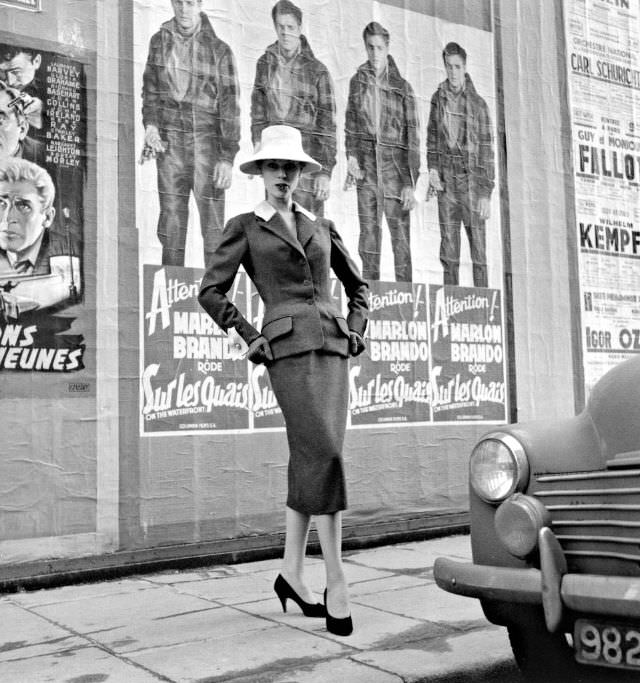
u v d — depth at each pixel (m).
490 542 3.09
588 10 7.80
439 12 6.77
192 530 5.30
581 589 2.65
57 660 3.36
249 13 5.78
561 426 3.10
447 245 6.66
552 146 7.42
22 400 4.80
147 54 5.35
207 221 5.51
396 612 4.04
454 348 6.62
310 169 4.14
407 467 6.27
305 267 3.80
